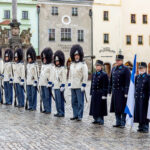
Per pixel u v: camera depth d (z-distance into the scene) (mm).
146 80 11195
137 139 9891
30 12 52438
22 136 10125
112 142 9414
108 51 56469
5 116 14195
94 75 12789
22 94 17609
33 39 52500
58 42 53594
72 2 54094
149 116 10945
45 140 9586
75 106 13711
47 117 14242
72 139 9758
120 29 57125
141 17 58438
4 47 45875
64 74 14578
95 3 55562
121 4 57219
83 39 54969
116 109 11938
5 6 51656
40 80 15641
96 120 12688
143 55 58625
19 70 17594
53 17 53375
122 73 11953
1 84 18891
